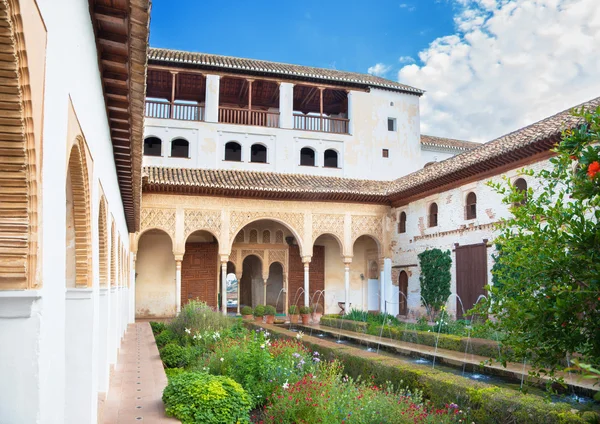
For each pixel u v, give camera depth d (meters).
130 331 14.98
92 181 4.48
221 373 7.51
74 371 4.37
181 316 12.82
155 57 18.52
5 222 2.14
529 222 3.08
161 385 7.70
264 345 7.56
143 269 19.55
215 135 19.59
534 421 4.80
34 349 2.20
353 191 18.97
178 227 17.64
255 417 6.30
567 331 2.70
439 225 16.98
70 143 3.10
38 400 2.19
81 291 4.39
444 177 15.95
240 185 17.70
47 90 2.35
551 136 11.55
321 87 20.97
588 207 2.96
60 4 2.60
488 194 14.59
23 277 2.17
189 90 21.73
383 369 7.58
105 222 6.17
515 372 8.27
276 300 23.25
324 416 5.16
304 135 20.64
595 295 2.55
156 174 17.64
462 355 10.23
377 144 21.67
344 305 20.97
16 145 2.10
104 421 5.66
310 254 18.95
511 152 12.94
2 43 1.91
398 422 4.97
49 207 2.42
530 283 2.97
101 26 4.15
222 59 20.22
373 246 21.78
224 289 17.83
